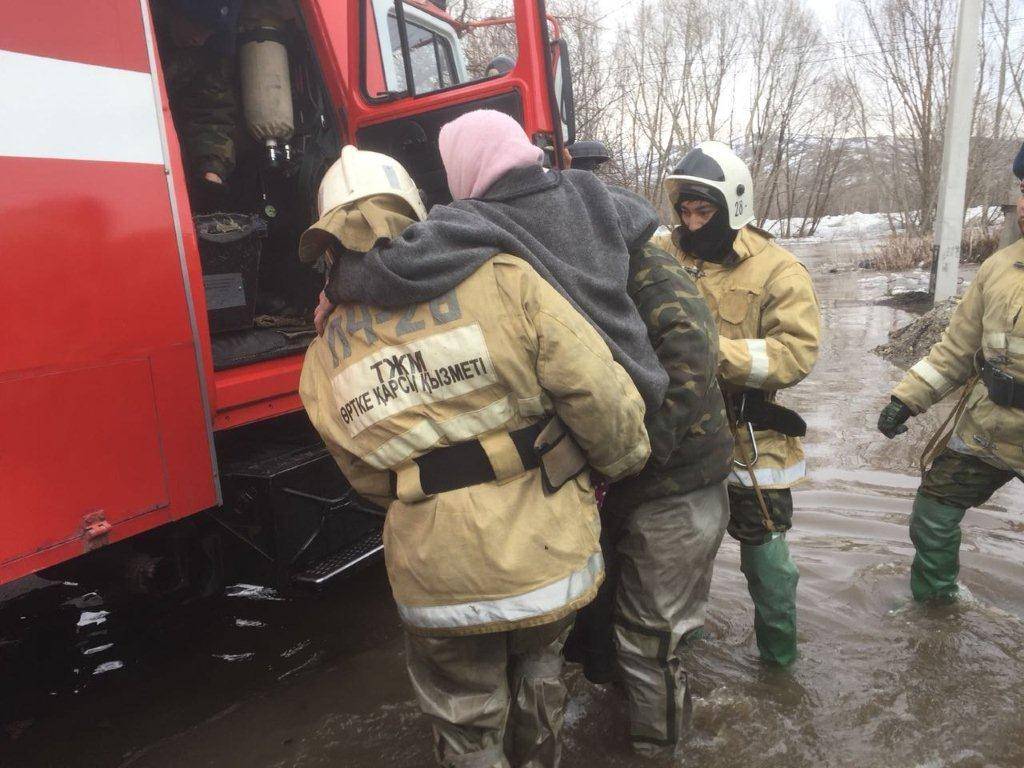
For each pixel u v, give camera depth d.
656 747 2.19
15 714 2.61
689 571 2.10
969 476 2.87
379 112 3.75
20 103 1.95
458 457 1.63
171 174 2.34
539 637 1.74
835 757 2.24
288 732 2.46
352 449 1.74
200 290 2.44
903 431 3.04
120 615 3.22
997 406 2.70
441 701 1.78
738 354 2.37
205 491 2.43
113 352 2.15
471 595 1.61
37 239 1.98
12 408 1.92
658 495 2.04
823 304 12.30
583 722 2.42
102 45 2.15
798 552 3.60
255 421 2.85
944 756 2.23
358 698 2.63
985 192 21.81
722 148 2.49
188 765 2.32
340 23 3.85
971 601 3.07
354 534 2.95
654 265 2.01
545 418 1.69
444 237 1.59
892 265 18.11
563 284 1.73
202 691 2.71
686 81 33.59
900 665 2.68
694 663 2.72
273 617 3.24
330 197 1.73
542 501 1.67
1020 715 2.40
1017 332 2.60
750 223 2.60
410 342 1.61
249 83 3.43
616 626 2.16
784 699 2.50
